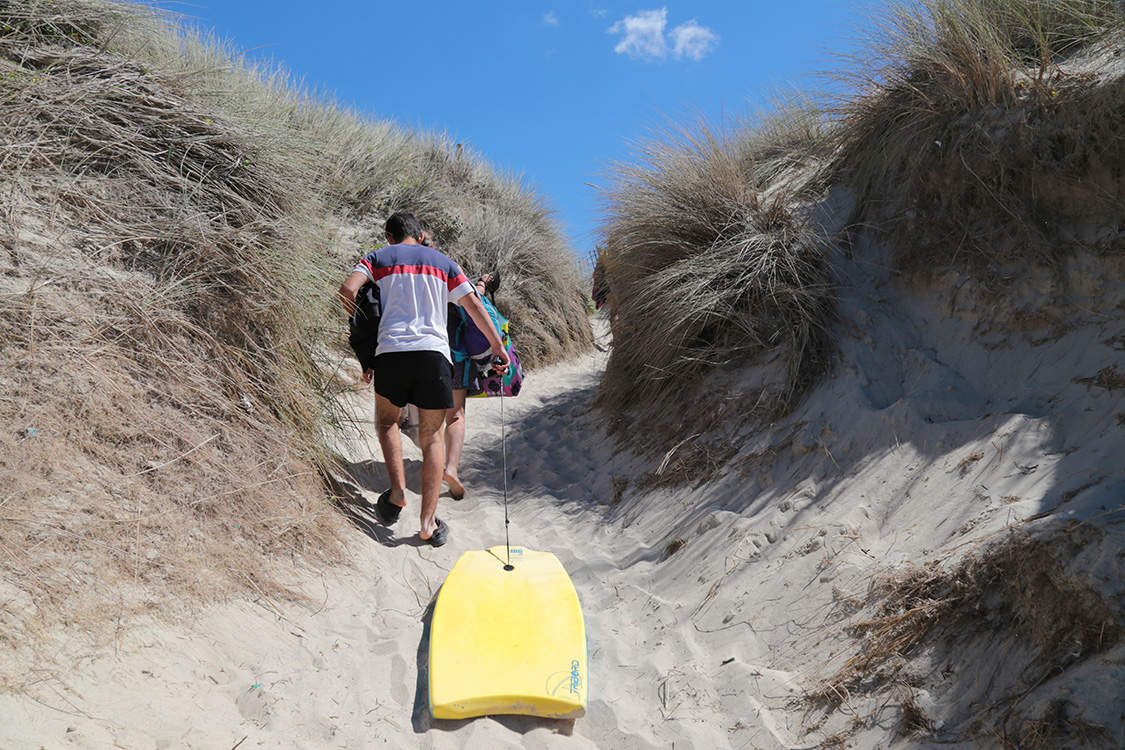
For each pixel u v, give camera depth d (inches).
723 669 91.3
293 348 141.1
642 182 187.8
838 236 158.7
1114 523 73.5
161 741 65.8
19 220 111.3
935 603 80.4
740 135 229.0
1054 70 129.6
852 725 76.0
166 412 109.3
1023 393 109.7
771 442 132.6
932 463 105.8
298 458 128.0
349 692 86.7
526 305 297.3
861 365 133.1
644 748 81.4
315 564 112.3
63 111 125.9
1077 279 116.1
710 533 121.2
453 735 82.3
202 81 155.2
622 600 116.0
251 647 88.3
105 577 82.2
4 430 87.9
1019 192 126.9
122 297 113.7
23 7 138.6
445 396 128.0
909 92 153.9
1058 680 66.1
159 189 132.1
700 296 160.9
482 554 120.1
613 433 178.2
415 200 296.8
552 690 86.8
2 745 55.5
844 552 100.0
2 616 69.4
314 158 171.6
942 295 135.3
